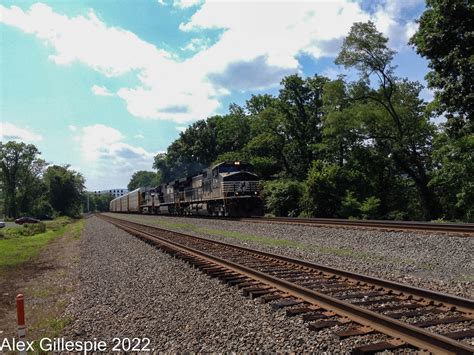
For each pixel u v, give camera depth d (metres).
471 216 30.64
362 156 39.53
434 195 37.22
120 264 14.87
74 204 116.44
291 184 35.22
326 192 31.16
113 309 8.77
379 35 35.50
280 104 51.22
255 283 9.49
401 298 7.76
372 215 29.52
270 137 50.34
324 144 44.09
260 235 20.91
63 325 8.06
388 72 36.78
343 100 38.91
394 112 36.91
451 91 24.38
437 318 6.54
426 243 13.93
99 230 35.88
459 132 25.89
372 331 5.98
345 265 11.71
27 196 113.56
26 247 26.64
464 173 30.17
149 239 21.41
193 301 8.69
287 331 6.33
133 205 79.00
